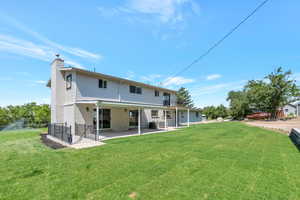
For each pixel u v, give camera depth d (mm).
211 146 6883
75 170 4066
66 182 3361
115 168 4191
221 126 17250
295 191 2943
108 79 12695
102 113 12469
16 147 7094
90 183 3303
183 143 7633
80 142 8180
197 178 3527
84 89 11078
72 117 10586
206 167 4227
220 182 3320
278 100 23516
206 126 17641
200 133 11500
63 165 4477
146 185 3199
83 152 5984
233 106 34188
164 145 7172
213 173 3812
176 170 4020
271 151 5941
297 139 7309
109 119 12969
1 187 3166
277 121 20234
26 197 2787
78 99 10664
